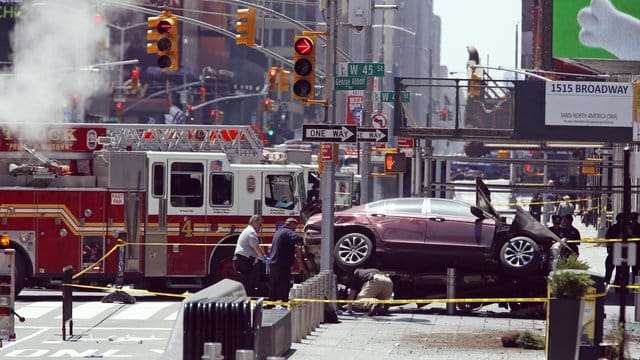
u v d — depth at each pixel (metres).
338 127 60.84
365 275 65.19
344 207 84.44
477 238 67.38
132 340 55.16
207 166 76.38
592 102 84.69
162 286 80.12
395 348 50.94
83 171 77.38
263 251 73.88
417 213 68.75
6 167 76.25
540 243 67.31
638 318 61.69
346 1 72.75
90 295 79.06
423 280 68.50
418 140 97.75
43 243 75.06
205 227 76.38
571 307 42.62
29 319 63.97
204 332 37.25
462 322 62.31
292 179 76.94
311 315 56.19
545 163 89.06
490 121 86.00
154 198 75.88
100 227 75.44
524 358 47.72
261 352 42.41
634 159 42.50
